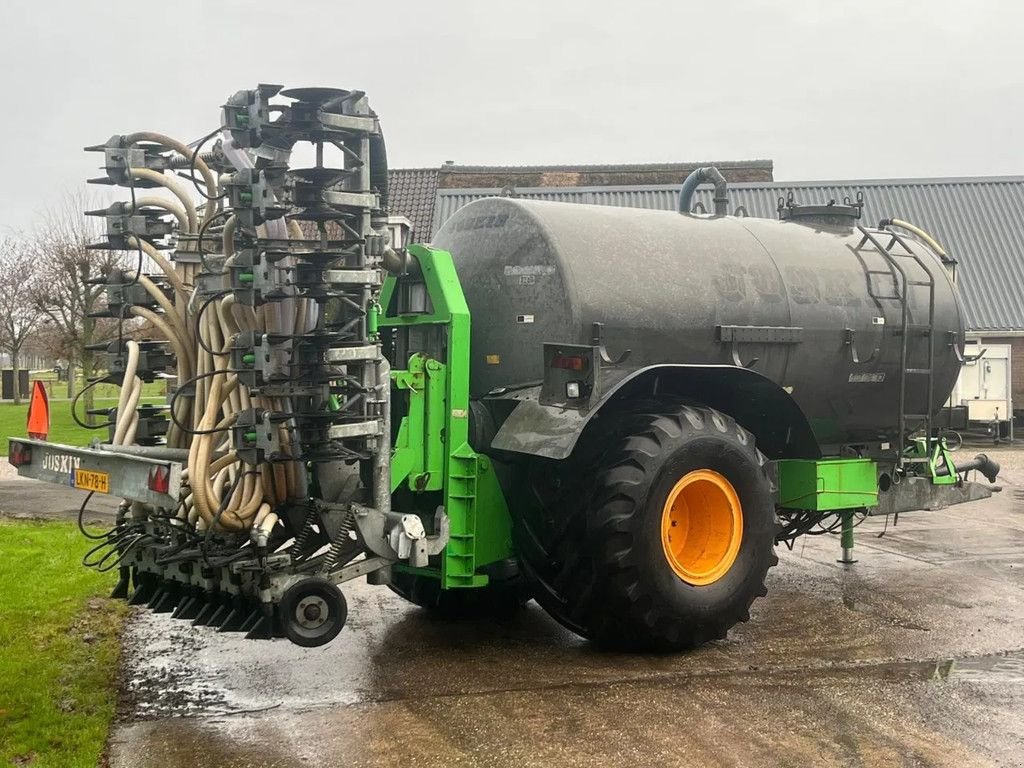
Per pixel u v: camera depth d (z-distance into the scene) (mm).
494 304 5793
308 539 4930
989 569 7598
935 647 5457
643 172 25625
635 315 5609
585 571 5223
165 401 5895
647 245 5910
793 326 6246
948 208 22141
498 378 5754
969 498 7324
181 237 5047
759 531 5461
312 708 4523
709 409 5449
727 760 3902
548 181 25094
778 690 4734
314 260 4578
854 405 6719
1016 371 20141
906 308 6809
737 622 5438
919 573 7441
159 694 4742
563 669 5094
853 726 4258
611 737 4145
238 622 4703
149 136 4898
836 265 6684
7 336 30078
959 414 7410
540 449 4926
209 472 4578
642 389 5617
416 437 5223
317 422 4676
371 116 4773
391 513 4918
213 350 4758
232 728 4285
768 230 6645
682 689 4750
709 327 5883
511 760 3916
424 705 4551
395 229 6012
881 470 6758
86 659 5270
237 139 4570
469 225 6074
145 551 5004
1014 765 3854
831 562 7871
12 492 11508
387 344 5992
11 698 4621
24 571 7215
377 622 6121
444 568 5246
